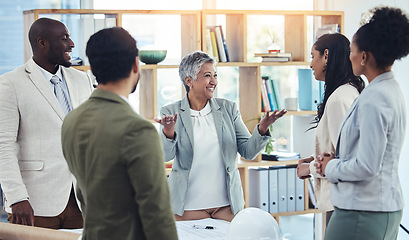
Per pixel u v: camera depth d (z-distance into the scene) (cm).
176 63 478
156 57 427
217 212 312
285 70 514
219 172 312
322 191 285
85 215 173
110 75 172
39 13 400
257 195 460
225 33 486
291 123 515
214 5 491
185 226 269
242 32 445
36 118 303
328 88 291
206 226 267
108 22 420
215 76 315
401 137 227
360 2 517
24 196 291
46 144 304
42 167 303
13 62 464
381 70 226
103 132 166
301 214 478
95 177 167
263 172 455
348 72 288
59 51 306
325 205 283
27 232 230
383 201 222
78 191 186
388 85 222
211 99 321
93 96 174
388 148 223
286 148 516
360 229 225
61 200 305
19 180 293
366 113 218
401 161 535
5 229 234
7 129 296
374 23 223
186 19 450
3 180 291
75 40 454
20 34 464
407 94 531
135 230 168
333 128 277
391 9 223
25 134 304
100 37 172
